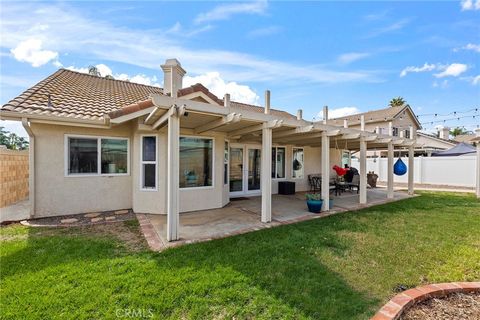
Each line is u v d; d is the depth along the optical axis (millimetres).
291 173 14273
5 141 26469
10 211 8203
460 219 7578
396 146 13922
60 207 7633
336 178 14547
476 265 4438
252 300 3264
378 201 10875
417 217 7832
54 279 3650
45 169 7422
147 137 8188
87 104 8320
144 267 4055
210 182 9023
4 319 2832
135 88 11898
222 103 9250
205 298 3275
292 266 4207
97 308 3033
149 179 8211
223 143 9328
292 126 8031
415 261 4559
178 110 5355
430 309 3270
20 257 4402
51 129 7480
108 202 8352
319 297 3355
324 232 6145
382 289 3633
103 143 8266
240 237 5660
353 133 9586
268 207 7133
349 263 4426
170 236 5375
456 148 18938
